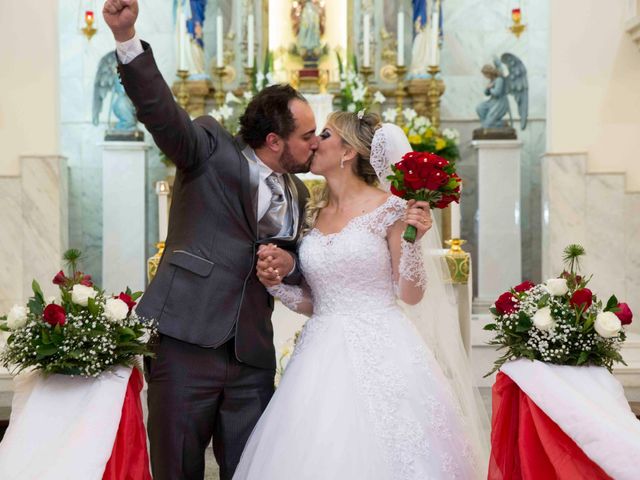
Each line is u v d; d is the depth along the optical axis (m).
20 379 2.89
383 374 2.95
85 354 2.74
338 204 3.28
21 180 7.67
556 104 7.55
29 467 2.40
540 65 10.10
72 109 10.08
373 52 9.72
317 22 9.73
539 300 3.08
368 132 3.23
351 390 2.91
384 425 2.84
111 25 2.62
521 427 2.87
